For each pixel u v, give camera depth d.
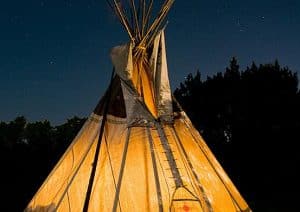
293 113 21.58
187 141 8.49
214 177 8.20
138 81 8.55
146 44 8.91
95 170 7.79
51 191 8.52
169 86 8.62
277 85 22.20
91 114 8.97
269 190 20.19
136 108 8.24
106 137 8.24
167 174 7.68
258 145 21.05
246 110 22.23
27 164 17.77
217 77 23.94
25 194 16.91
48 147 18.64
